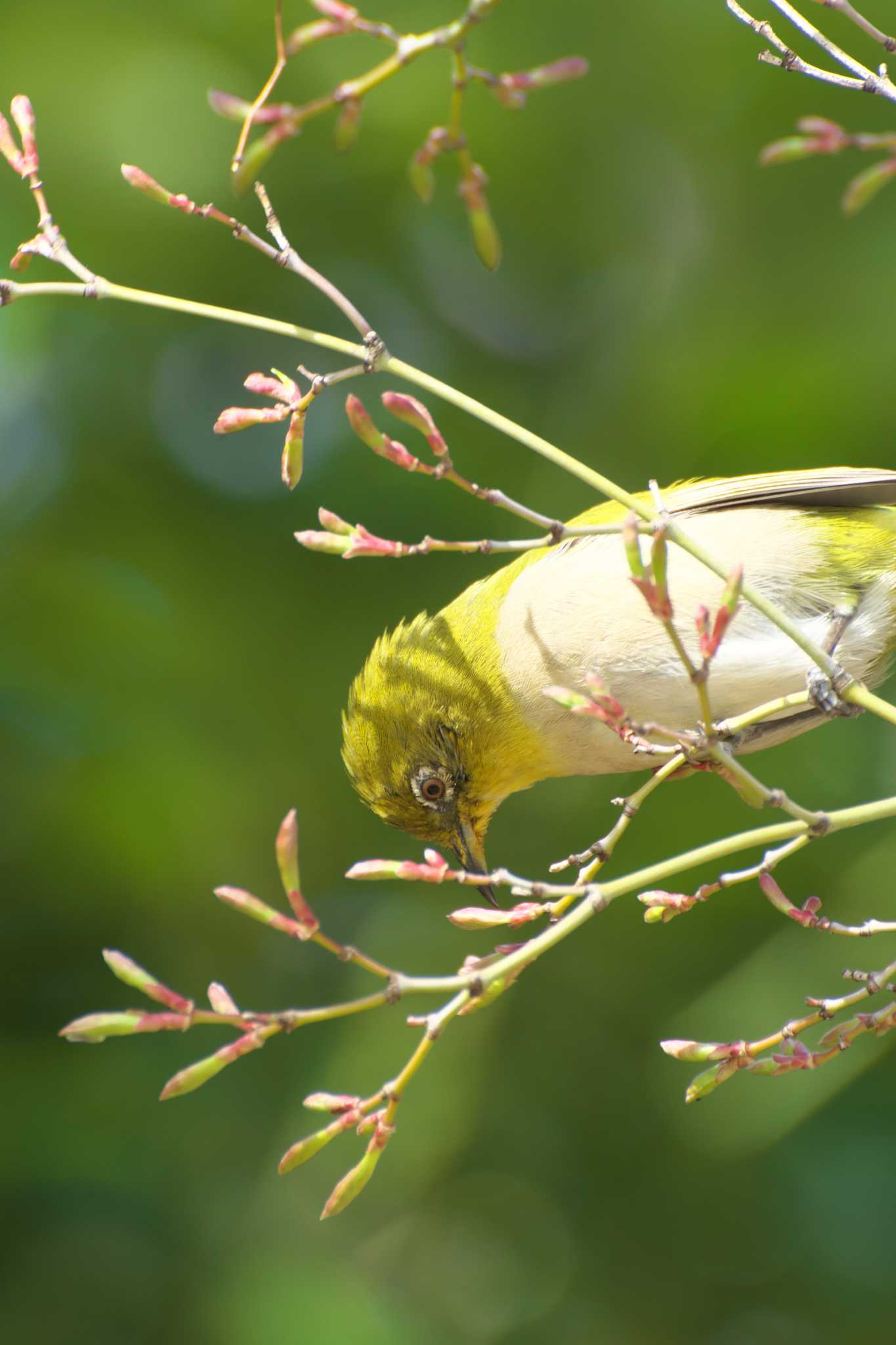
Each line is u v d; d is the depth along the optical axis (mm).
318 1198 10359
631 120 11812
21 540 10578
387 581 11297
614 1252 10773
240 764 10633
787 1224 10188
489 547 4492
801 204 11500
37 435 10945
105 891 10508
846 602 7641
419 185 4113
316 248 11555
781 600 7633
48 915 10555
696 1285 10586
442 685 8305
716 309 11531
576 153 11875
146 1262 9672
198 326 11164
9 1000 10375
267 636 11172
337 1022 10719
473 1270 10719
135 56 10617
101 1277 9586
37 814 10125
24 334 10383
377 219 11641
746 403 10922
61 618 10383
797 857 10383
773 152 4102
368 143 11211
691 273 11867
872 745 10445
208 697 10672
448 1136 10523
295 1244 10086
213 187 10727
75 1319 9438
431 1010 10734
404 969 10891
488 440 11586
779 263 11492
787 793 10508
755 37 11266
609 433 11516
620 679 7691
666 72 11656
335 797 11117
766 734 7906
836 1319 10148
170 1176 9914
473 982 4090
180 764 10164
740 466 11000
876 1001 9727
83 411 11039
